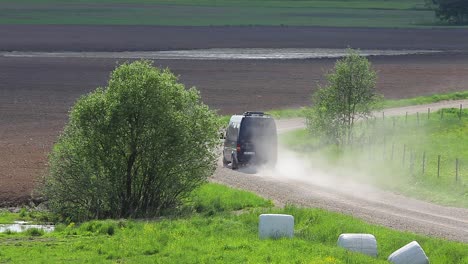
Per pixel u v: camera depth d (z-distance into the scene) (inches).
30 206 4965.6
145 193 4692.4
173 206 4729.3
